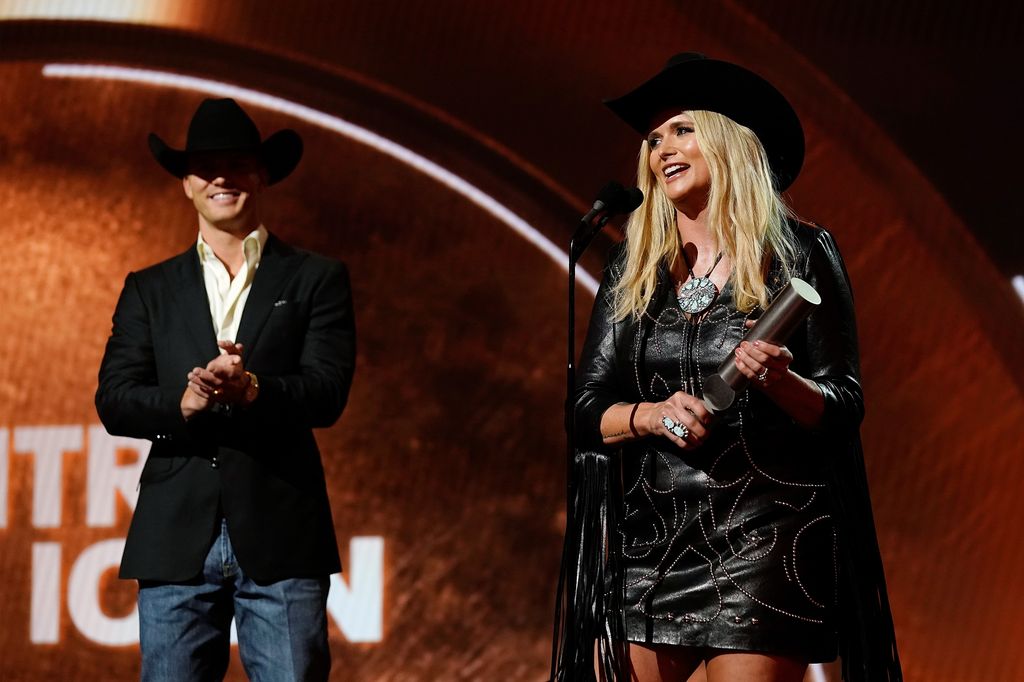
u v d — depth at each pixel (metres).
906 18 16.78
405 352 17.80
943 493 16.47
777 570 8.44
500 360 17.64
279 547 10.57
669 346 8.91
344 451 17.73
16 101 18.59
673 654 8.76
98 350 18.33
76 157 18.53
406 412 17.72
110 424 10.80
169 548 10.52
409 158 17.95
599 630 8.75
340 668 17.42
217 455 10.63
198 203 11.46
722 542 8.55
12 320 18.41
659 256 9.22
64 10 18.38
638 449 8.97
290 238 18.03
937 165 16.67
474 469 17.55
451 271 17.81
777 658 8.41
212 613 10.76
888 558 16.52
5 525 18.12
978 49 16.61
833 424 8.33
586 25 17.53
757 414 8.58
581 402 9.14
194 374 9.97
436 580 17.42
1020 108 16.50
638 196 9.19
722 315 8.79
